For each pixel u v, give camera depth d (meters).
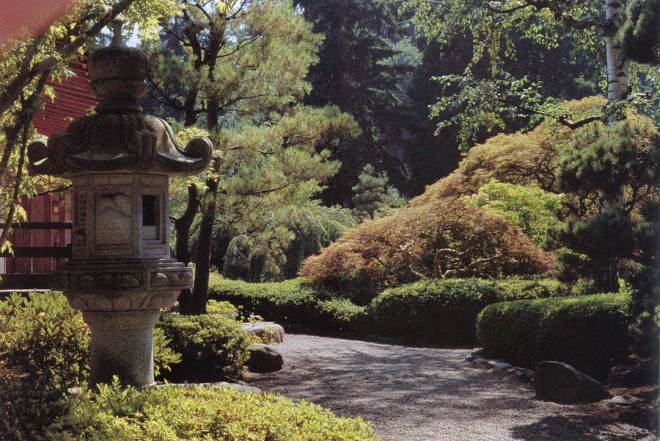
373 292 15.95
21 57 4.74
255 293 16.14
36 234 10.98
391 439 5.93
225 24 11.12
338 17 27.64
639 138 6.54
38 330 5.85
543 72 27.02
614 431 5.96
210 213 11.30
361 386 8.36
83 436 3.55
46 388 4.12
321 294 15.67
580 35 13.98
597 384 7.10
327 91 27.09
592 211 12.27
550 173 16.92
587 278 7.45
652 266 6.35
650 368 7.09
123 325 4.79
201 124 21.94
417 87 28.52
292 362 10.16
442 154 27.17
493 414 6.79
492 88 12.55
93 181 4.76
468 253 15.17
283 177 11.51
